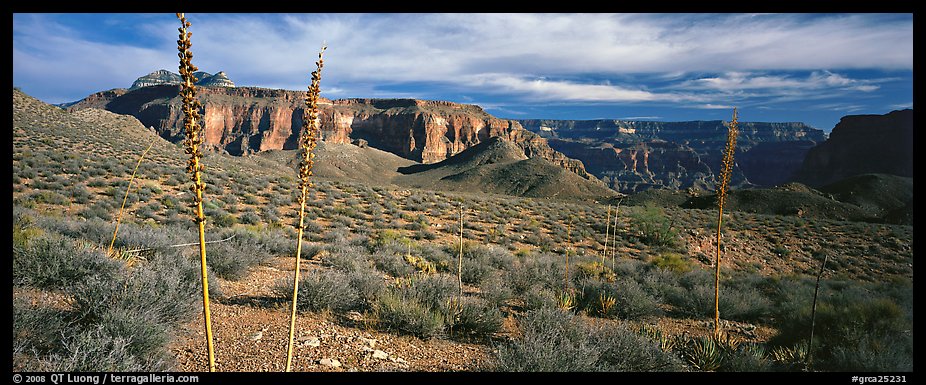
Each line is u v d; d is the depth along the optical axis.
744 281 16.12
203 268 2.57
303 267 11.93
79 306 5.63
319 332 6.66
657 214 31.58
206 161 46.34
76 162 30.05
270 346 5.96
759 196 77.50
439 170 182.88
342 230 22.42
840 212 69.38
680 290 12.36
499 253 18.06
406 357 6.11
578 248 26.02
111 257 8.31
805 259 28.81
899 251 30.95
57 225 11.88
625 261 20.17
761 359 6.76
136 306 5.64
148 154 43.00
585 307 10.11
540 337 5.92
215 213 22.64
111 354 4.39
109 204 21.36
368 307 8.23
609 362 6.11
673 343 7.66
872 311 8.16
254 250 11.94
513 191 133.62
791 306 10.38
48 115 50.47
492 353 6.42
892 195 91.00
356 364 5.66
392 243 17.36
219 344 5.89
